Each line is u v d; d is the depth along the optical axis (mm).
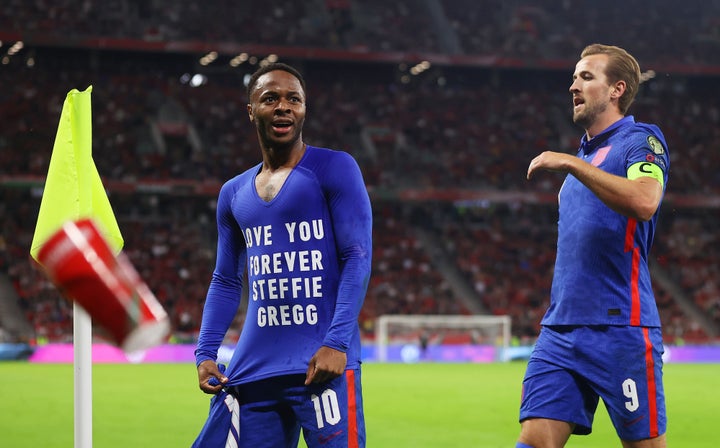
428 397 37156
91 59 96562
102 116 91938
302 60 101688
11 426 25797
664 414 9906
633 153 9727
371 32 101000
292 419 8789
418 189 90438
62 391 38406
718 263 94750
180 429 25406
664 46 105625
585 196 9984
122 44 89688
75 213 9344
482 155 97750
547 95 107312
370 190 88562
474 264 91562
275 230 8820
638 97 107500
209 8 96875
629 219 9742
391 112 101125
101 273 3467
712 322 86750
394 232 94750
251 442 8664
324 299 8734
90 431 9508
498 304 86750
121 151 88938
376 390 40938
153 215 91625
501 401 35469
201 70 100750
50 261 3488
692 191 96375
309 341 8672
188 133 93438
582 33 106375
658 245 96312
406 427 26641
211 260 86625
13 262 81062
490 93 106375
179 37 93562
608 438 23484
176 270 84625
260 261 8867
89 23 91250
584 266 9891
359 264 8594
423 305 85375
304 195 8758
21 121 88812
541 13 108188
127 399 34719
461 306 85875
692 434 26000
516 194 92000
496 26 105625
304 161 8906
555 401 9820
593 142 10227
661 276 92625
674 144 101500
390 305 84688
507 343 76625
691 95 108938
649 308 9891
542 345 10102
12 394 36844
